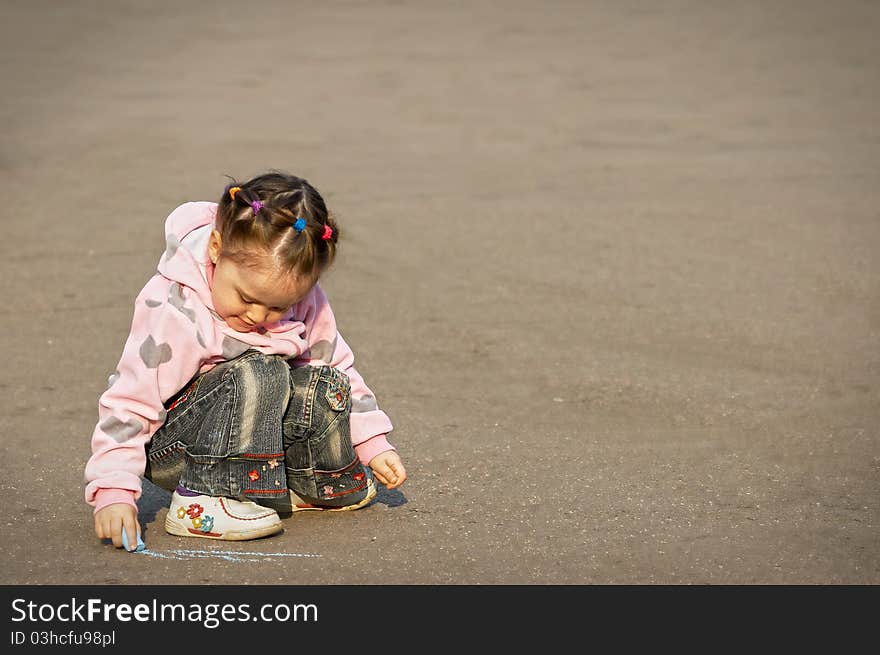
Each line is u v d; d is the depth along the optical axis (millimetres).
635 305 12914
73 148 20797
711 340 11789
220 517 7312
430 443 9188
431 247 15211
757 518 7805
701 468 8719
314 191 7066
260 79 27516
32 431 9305
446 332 12094
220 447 7246
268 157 20250
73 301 12977
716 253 14836
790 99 24906
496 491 8234
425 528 7602
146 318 7184
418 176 19047
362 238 15586
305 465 7613
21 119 23141
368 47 31766
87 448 8969
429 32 34125
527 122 23172
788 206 17000
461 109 24391
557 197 17719
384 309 12844
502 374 10898
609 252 14945
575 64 29203
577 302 13047
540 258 14711
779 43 31484
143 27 34750
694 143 21281
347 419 7590
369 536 7480
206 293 7184
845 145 20875
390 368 11055
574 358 11305
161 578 6863
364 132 22328
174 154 20406
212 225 7383
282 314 7180
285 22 35906
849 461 8867
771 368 11000
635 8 37906
